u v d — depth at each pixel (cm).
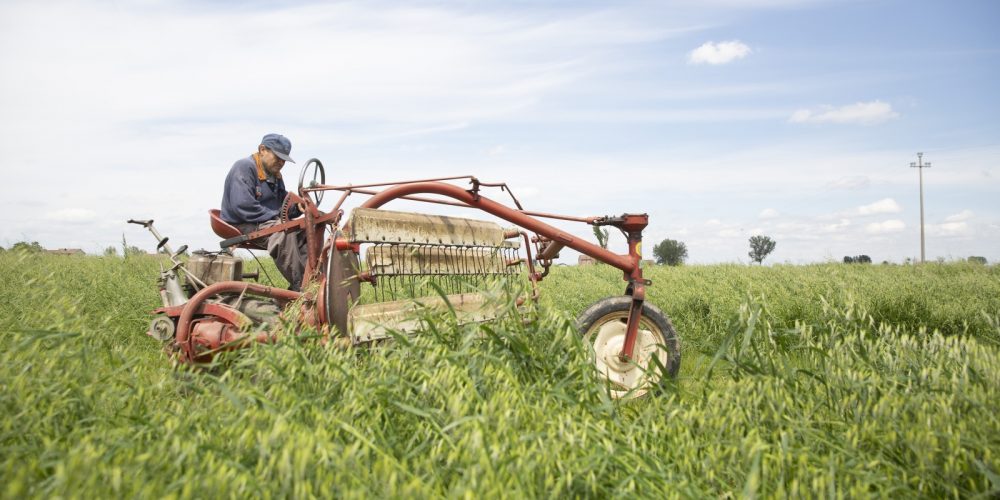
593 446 293
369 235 464
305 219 537
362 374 367
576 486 264
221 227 592
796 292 1007
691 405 376
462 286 539
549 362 413
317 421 289
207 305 525
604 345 566
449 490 252
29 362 343
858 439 319
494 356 386
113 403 333
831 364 405
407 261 496
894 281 1157
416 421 317
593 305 566
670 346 565
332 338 454
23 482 224
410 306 468
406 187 536
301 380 352
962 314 791
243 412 294
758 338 495
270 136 614
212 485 222
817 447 320
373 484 241
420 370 350
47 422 293
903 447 312
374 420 307
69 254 1357
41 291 580
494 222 556
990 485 283
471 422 288
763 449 288
